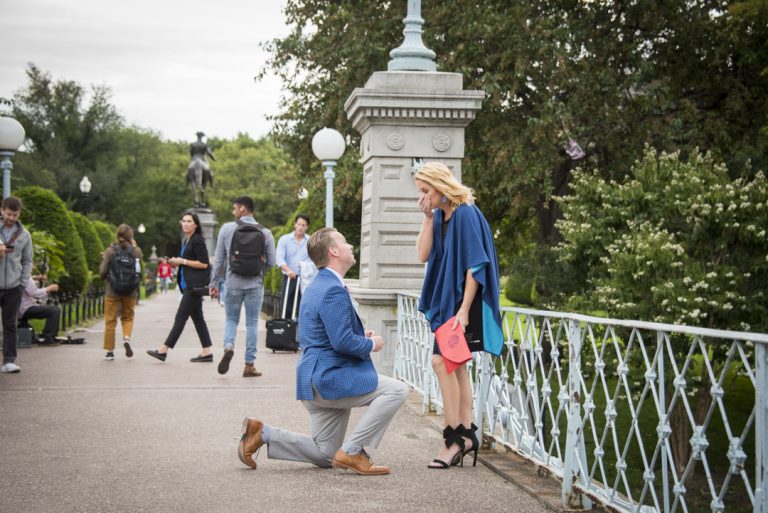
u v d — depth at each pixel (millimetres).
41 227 20094
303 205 23219
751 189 12656
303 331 5832
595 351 4914
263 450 6578
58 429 7254
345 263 5855
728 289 12180
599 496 4812
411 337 9242
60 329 17984
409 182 10508
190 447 6586
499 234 23344
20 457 6215
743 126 18641
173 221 90125
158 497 5184
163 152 90375
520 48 17344
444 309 5859
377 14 19828
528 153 17484
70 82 79500
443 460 6051
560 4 18297
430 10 18688
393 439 7086
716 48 18406
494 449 6641
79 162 78812
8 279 10711
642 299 12383
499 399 6594
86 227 27734
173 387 9781
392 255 10531
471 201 5910
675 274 12156
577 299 13773
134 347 14828
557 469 5402
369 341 5715
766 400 3412
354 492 5348
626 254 12281
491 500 5207
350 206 21656
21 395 9062
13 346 10906
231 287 10719
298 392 5781
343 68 20062
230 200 94500
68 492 5285
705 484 9828
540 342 5711
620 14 18828
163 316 25500
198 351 14289
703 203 12578
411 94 10242
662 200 13500
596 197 14367
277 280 25312
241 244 10719
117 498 5156
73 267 20172
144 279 42812
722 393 3730
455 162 10531
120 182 83812
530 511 4992
